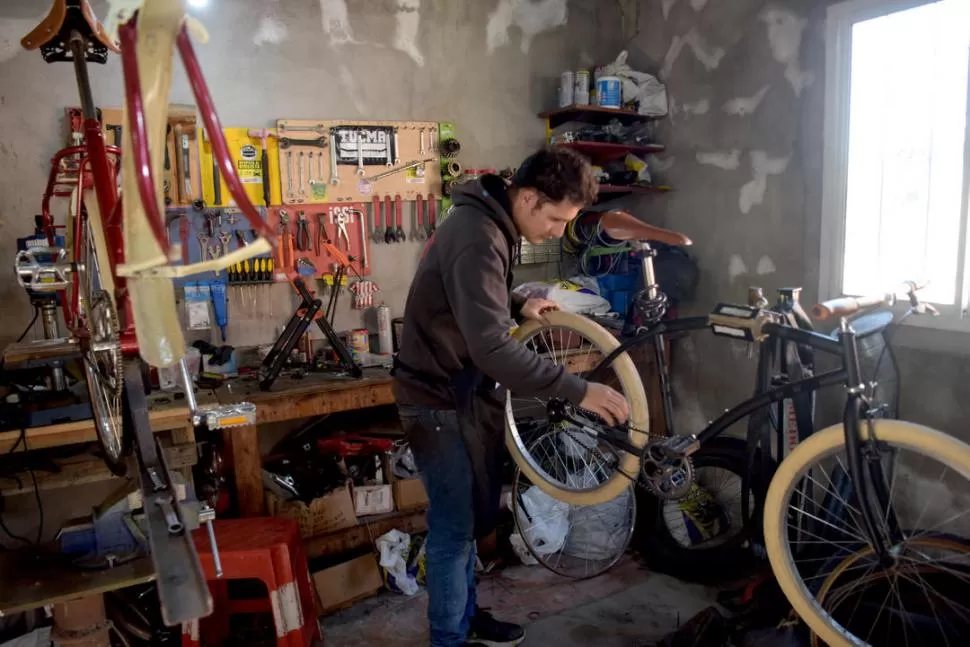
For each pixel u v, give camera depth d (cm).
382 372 266
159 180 69
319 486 254
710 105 297
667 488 194
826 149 249
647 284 211
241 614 235
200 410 131
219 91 265
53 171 160
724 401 301
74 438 187
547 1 328
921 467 229
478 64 315
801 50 256
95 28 132
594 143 310
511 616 232
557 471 265
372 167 293
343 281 293
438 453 182
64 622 175
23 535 237
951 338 219
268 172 273
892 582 180
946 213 219
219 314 269
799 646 194
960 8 211
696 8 300
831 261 252
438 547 186
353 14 286
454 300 165
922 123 223
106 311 136
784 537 171
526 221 175
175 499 107
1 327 242
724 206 295
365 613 240
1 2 233
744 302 290
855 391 158
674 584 250
